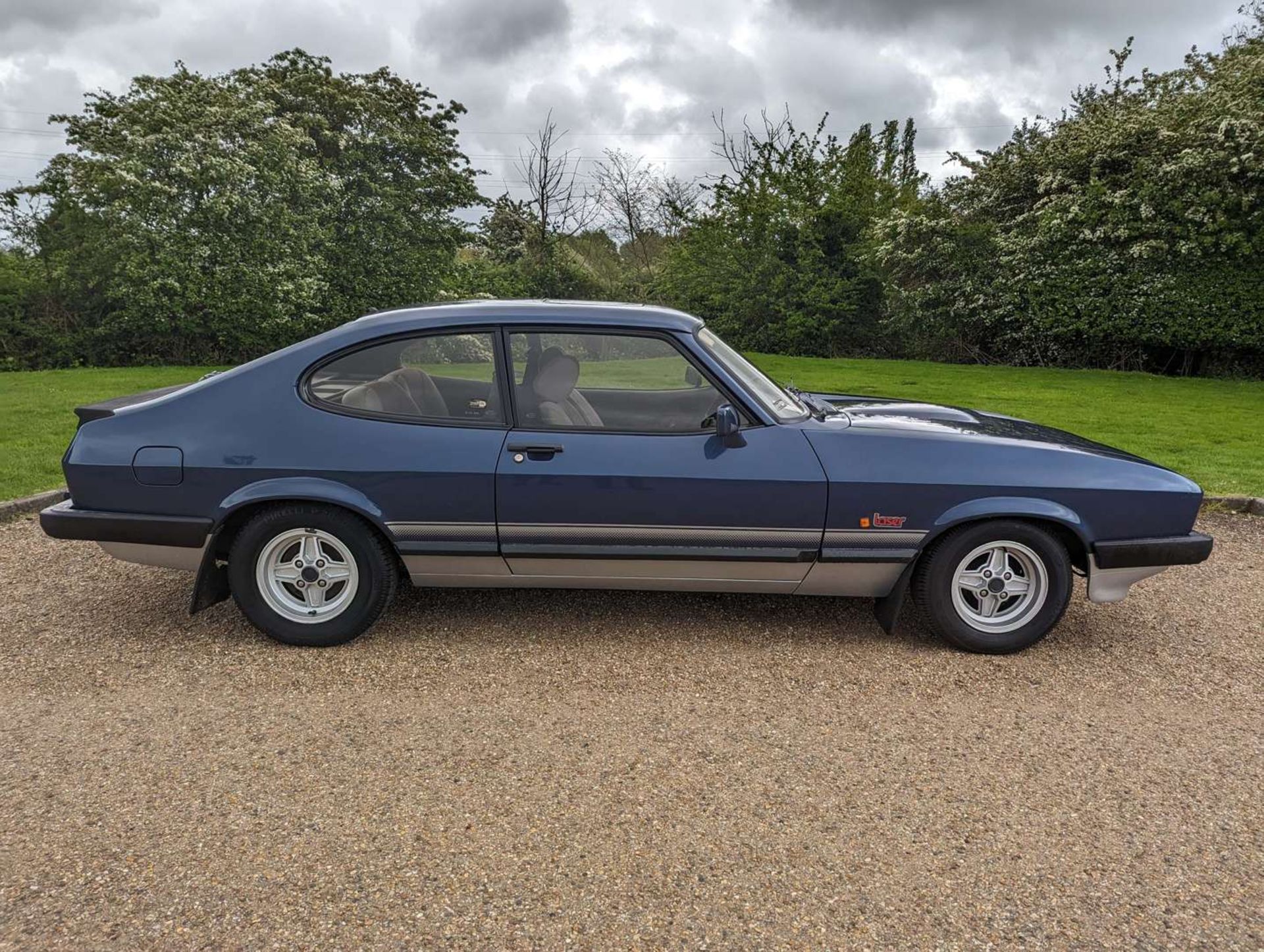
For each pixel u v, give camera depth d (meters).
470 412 3.61
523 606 4.24
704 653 3.74
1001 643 3.72
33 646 3.74
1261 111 15.17
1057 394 12.84
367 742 2.98
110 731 3.04
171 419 3.57
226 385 3.59
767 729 3.11
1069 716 3.24
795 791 2.72
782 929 2.12
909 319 19.95
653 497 3.51
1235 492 6.63
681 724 3.13
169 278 15.46
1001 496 3.52
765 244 22.00
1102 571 3.63
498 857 2.38
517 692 3.37
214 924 2.11
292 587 3.74
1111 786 2.78
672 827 2.53
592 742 3.00
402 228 19.34
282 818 2.54
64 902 2.18
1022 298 17.98
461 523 3.57
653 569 3.65
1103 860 2.41
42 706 3.21
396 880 2.28
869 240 20.69
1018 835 2.52
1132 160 16.56
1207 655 3.83
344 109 19.11
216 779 2.74
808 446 3.55
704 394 3.62
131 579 4.61
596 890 2.25
